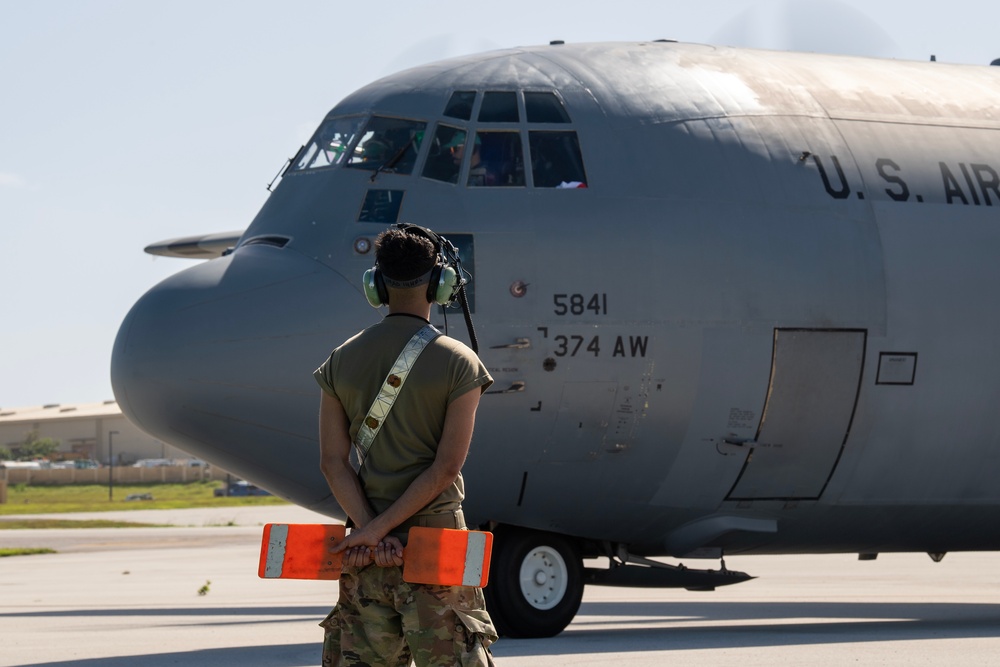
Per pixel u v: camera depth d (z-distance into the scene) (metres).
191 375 23.23
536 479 24.48
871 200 26.09
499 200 24.56
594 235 24.41
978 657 20.67
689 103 26.25
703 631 27.05
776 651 21.88
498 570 25.02
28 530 97.81
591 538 25.89
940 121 27.86
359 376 10.38
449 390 10.27
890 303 25.64
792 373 25.03
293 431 23.62
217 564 57.97
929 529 27.52
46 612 33.44
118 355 24.03
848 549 28.02
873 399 25.58
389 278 10.54
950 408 26.05
